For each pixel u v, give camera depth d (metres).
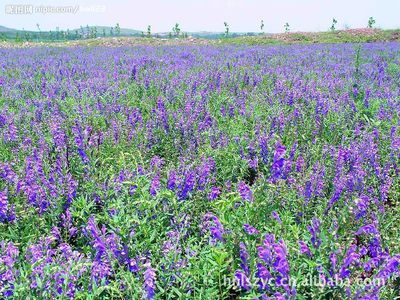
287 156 6.52
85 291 3.48
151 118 8.26
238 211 4.38
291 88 10.91
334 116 8.50
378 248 4.25
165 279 3.70
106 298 3.62
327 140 7.66
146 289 3.38
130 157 6.30
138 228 4.26
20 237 4.37
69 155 5.91
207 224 4.49
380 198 5.56
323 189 5.50
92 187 5.05
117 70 15.20
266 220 4.50
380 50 24.67
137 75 13.58
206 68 15.45
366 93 10.01
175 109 9.14
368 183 5.90
